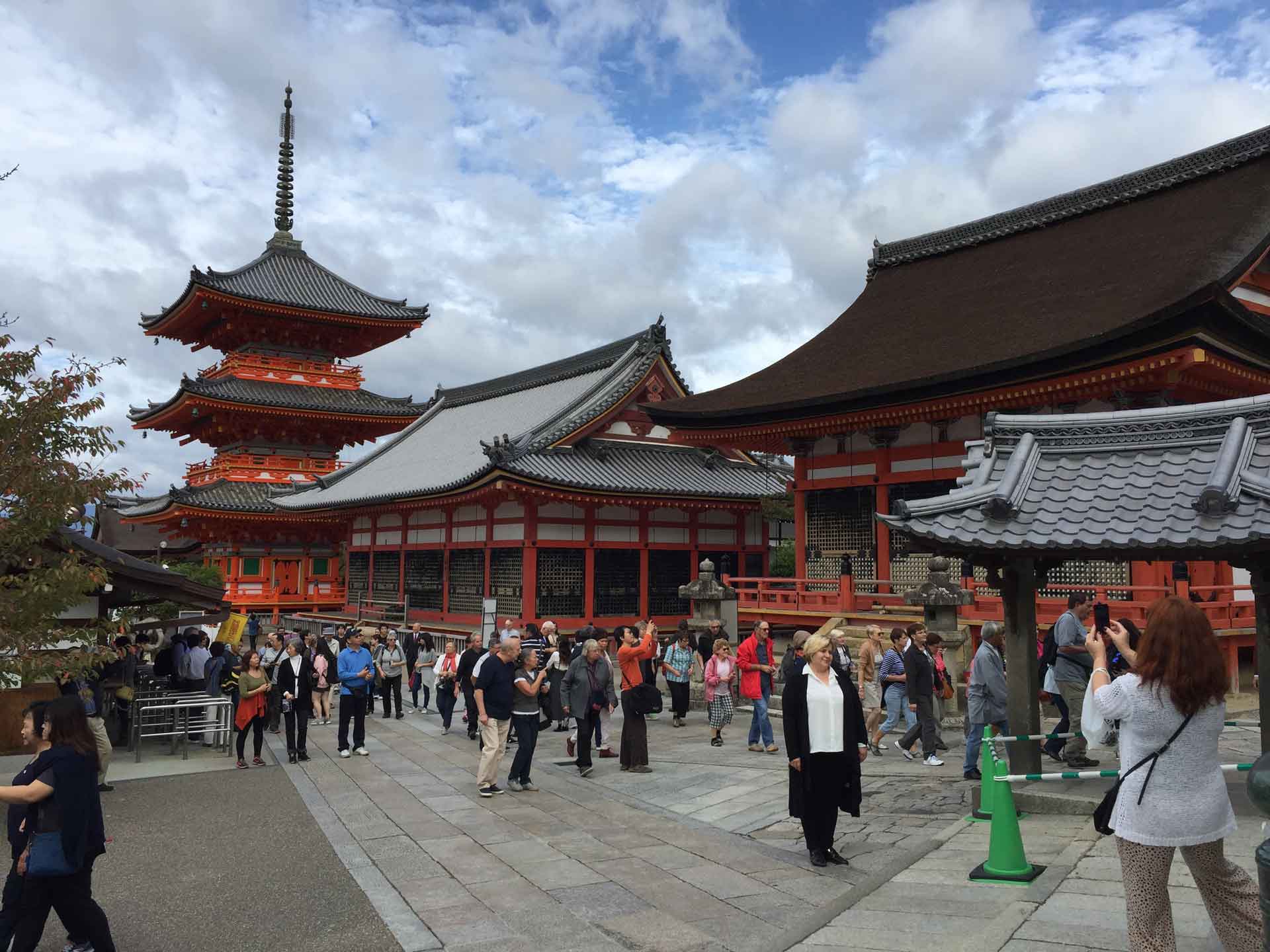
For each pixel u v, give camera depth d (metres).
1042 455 10.73
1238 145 30.50
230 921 8.45
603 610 38.69
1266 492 8.67
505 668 13.98
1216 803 5.21
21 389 13.66
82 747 7.07
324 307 62.41
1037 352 22.97
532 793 14.02
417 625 26.36
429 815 12.60
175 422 64.38
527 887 9.32
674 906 8.67
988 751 10.55
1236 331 21.25
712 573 27.42
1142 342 21.36
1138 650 5.43
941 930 7.21
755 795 13.51
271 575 59.06
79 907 6.97
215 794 14.27
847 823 11.73
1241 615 21.81
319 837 11.49
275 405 58.97
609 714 19.14
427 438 57.44
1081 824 10.06
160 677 21.75
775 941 7.35
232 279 62.12
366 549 51.06
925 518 10.15
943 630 20.45
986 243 36.94
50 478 13.52
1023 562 11.04
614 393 41.25
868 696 16.48
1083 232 32.94
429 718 23.80
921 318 33.38
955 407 26.14
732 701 18.69
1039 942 6.51
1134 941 5.30
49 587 13.40
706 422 32.94
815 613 29.09
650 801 13.48
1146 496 9.56
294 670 17.31
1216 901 5.33
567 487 36.31
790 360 35.59
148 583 17.88
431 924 8.27
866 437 31.39
